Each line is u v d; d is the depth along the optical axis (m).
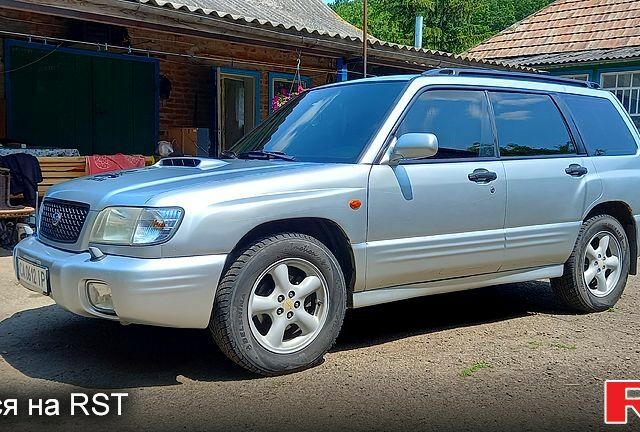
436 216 4.64
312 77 13.23
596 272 5.75
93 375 4.09
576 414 3.63
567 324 5.40
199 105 11.70
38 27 9.55
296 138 5.02
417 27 20.03
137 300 3.62
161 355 4.46
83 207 4.02
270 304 4.04
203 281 3.74
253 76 12.25
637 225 6.01
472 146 4.99
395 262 4.49
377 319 5.45
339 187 4.24
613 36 17.14
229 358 4.01
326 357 4.47
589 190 5.55
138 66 10.71
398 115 4.64
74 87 9.99
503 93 5.32
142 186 4.00
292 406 3.66
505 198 5.00
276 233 4.12
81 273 3.76
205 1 11.45
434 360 4.45
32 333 4.89
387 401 3.75
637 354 4.63
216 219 3.79
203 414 3.55
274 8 13.63
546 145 5.45
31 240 4.46
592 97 6.00
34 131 9.60
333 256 4.26
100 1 7.25
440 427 3.45
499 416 3.59
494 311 5.77
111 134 10.49
